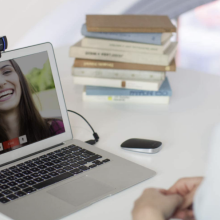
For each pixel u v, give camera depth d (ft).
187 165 2.91
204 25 9.86
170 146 3.24
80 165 2.84
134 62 4.11
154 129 3.59
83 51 4.16
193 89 4.64
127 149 3.15
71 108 4.10
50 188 2.53
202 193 1.43
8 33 8.46
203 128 3.61
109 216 2.27
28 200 2.39
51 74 3.27
